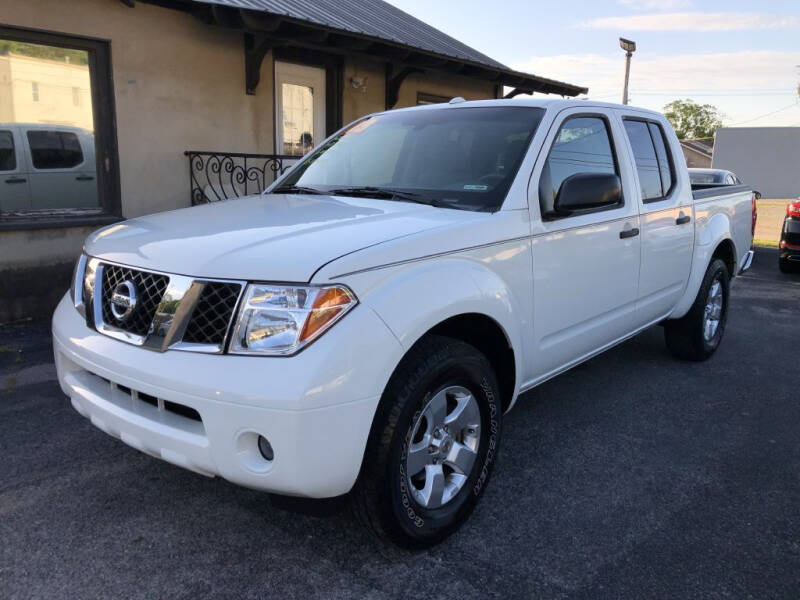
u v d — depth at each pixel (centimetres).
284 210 303
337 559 260
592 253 349
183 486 313
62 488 308
